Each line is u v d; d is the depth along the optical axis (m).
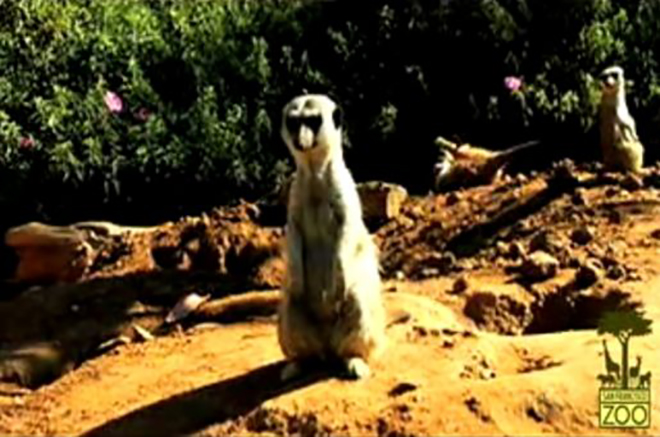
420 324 2.32
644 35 3.65
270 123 3.47
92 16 3.72
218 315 2.62
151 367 2.35
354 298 2.08
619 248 2.68
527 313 2.50
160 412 2.12
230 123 3.44
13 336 2.63
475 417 1.99
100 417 2.17
